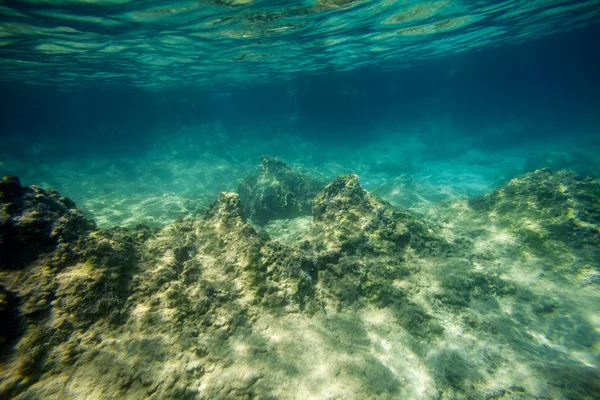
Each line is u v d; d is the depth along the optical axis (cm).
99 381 125
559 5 734
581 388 149
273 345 154
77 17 470
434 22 709
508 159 1074
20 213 169
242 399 127
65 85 1292
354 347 163
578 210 274
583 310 202
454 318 192
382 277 212
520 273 243
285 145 1481
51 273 155
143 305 158
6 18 466
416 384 148
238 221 224
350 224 245
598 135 1197
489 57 1688
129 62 833
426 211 409
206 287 173
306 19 567
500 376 156
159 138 1644
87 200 723
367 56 1051
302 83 1554
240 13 507
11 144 1507
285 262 196
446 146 1341
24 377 123
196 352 142
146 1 422
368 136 1570
